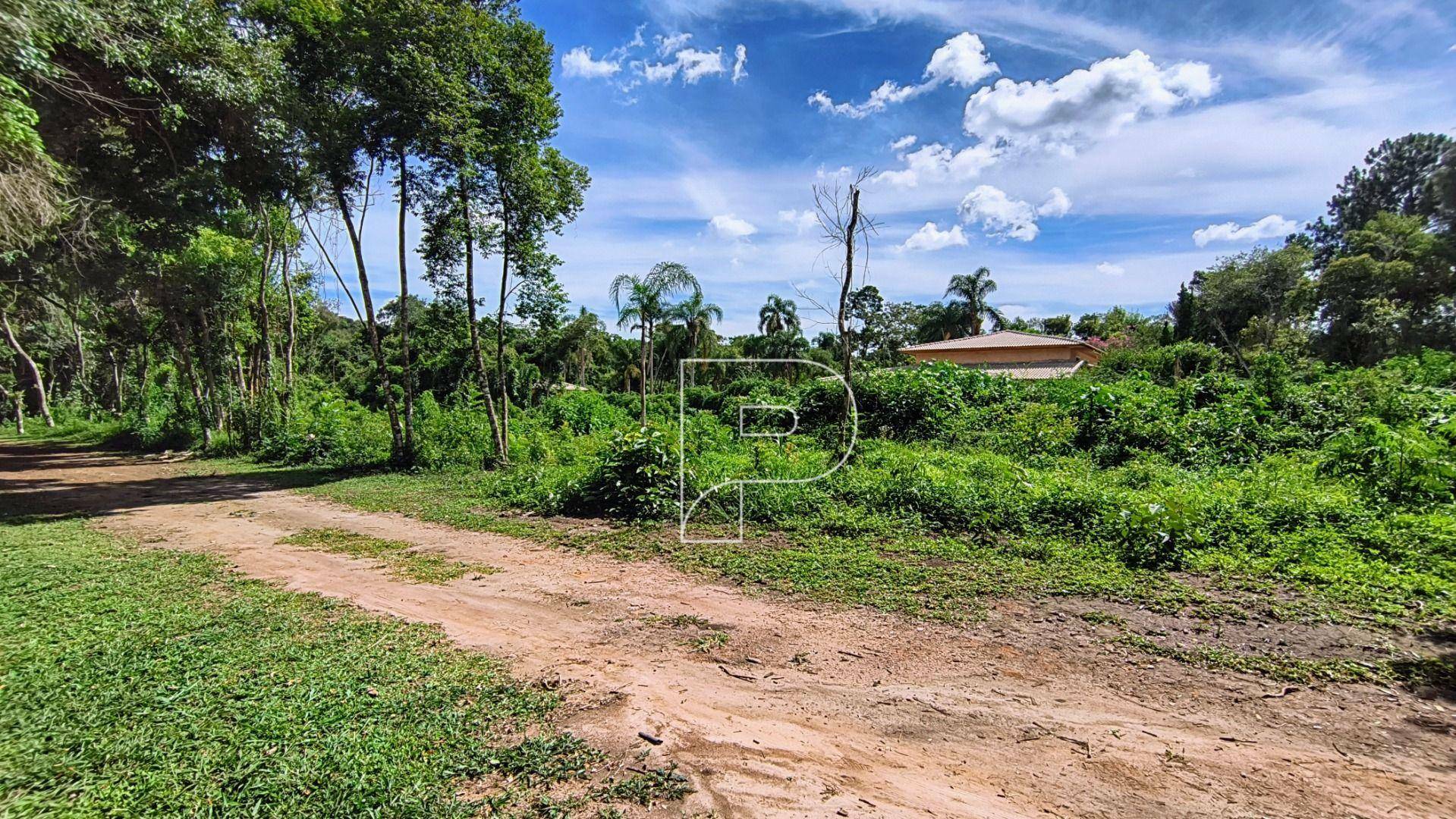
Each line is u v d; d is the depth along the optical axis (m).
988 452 11.39
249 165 12.43
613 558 6.85
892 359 34.25
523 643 4.57
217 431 21.06
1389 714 3.38
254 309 22.52
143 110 9.98
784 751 3.16
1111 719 3.43
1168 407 12.36
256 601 5.46
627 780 2.89
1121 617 4.77
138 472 15.42
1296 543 5.98
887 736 3.31
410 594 5.76
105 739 3.18
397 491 11.62
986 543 6.74
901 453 10.61
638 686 3.88
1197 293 37.09
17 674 3.93
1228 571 5.57
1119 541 6.45
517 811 2.66
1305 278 31.42
